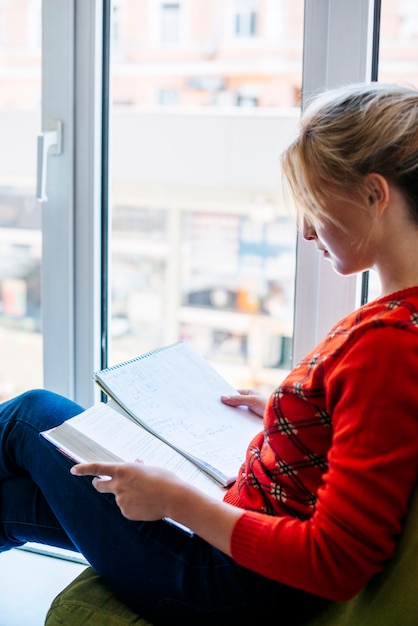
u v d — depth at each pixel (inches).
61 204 59.1
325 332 54.4
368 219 33.4
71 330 61.2
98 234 59.7
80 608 39.2
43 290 61.2
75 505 40.7
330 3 50.2
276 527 32.4
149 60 111.2
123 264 113.6
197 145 109.2
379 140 32.3
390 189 32.7
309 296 54.9
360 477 30.0
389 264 34.1
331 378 32.3
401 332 31.0
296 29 105.9
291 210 38.1
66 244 59.6
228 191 108.8
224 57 109.9
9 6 86.0
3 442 44.9
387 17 52.2
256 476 37.5
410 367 30.5
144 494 35.4
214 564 37.4
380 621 31.8
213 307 111.5
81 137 57.9
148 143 111.4
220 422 46.5
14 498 46.5
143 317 114.0
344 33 50.4
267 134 106.8
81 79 57.1
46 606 54.3
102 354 62.8
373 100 33.4
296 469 35.5
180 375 48.9
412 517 31.6
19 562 60.3
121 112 111.8
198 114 108.9
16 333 95.3
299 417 35.1
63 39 56.6
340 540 30.2
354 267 35.2
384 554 30.8
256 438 41.1
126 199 112.6
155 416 44.0
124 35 110.9
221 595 36.9
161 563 38.0
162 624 38.5
